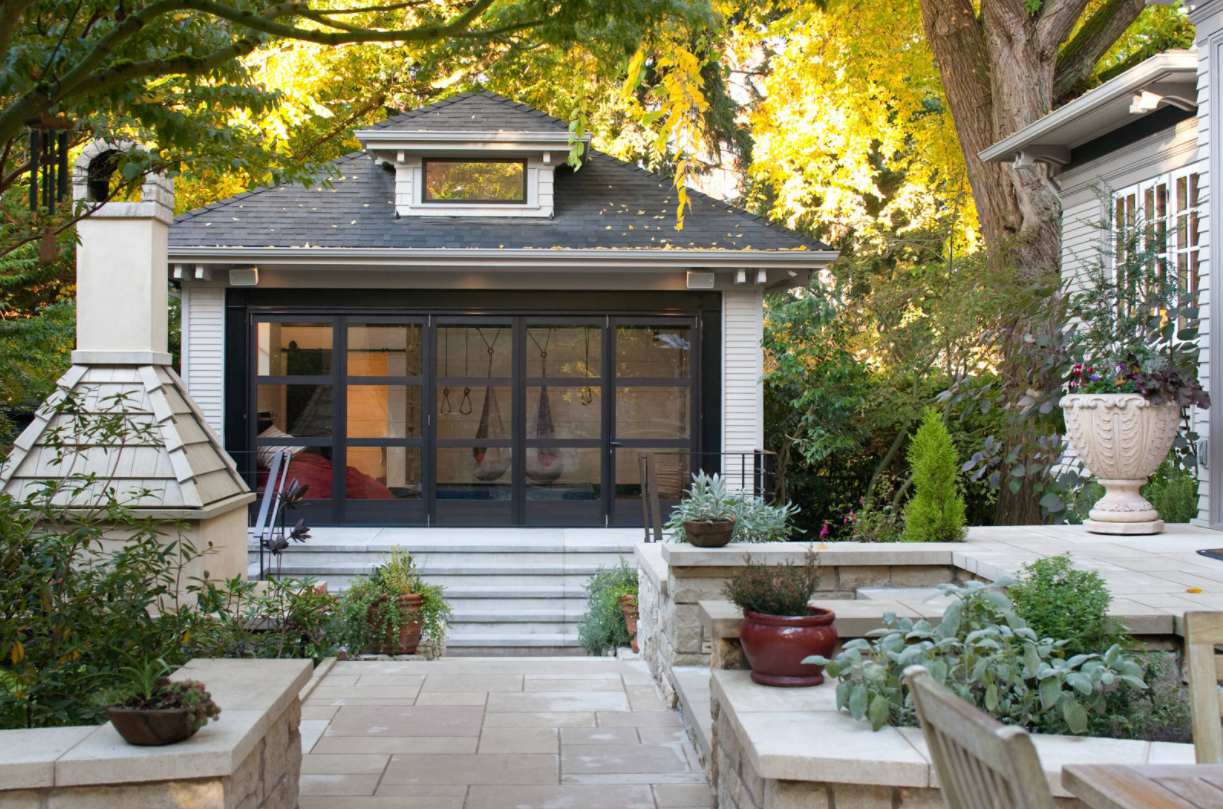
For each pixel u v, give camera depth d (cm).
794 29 1420
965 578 547
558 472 1179
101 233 666
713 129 1877
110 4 384
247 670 407
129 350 662
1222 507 657
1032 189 1027
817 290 1257
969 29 1088
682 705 556
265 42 401
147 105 421
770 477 1266
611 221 1198
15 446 625
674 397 1184
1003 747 158
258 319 1164
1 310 1144
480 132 1177
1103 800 201
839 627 413
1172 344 697
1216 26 659
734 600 404
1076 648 356
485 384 1175
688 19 430
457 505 1172
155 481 628
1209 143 669
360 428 1170
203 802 306
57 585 430
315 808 434
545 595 989
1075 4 1030
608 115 1662
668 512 1176
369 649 764
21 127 400
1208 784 205
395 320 1170
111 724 336
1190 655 251
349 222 1184
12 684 396
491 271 1150
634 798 448
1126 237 745
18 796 299
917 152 1625
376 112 1738
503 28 406
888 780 292
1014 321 966
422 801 444
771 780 306
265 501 955
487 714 581
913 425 1257
